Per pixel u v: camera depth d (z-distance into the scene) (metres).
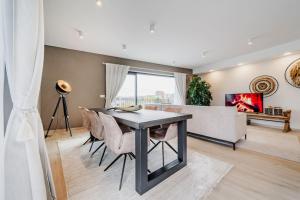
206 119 3.07
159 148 2.71
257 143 2.98
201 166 2.02
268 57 4.30
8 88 1.05
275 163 2.12
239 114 2.88
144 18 2.54
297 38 3.55
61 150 2.62
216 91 6.26
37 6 1.01
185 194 1.47
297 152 2.51
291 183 1.64
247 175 1.80
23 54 0.95
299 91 4.06
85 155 2.42
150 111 2.57
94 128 2.33
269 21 2.71
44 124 3.82
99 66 4.61
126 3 2.12
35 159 0.99
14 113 0.96
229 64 5.31
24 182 0.97
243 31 3.12
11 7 0.96
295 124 4.14
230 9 2.32
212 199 1.40
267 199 1.39
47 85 3.83
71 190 1.54
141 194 1.48
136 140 1.55
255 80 4.94
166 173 1.74
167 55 4.83
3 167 0.87
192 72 7.04
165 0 2.08
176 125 2.14
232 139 2.68
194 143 3.01
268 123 4.57
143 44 3.82
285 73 4.28
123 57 5.02
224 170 1.92
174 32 3.13
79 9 2.25
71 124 4.18
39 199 0.97
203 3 2.16
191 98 6.09
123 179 1.75
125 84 5.23
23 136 0.93
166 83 6.47
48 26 2.79
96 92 4.56
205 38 3.47
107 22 2.66
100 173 1.88
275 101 4.50
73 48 4.09
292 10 2.36
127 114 2.12
